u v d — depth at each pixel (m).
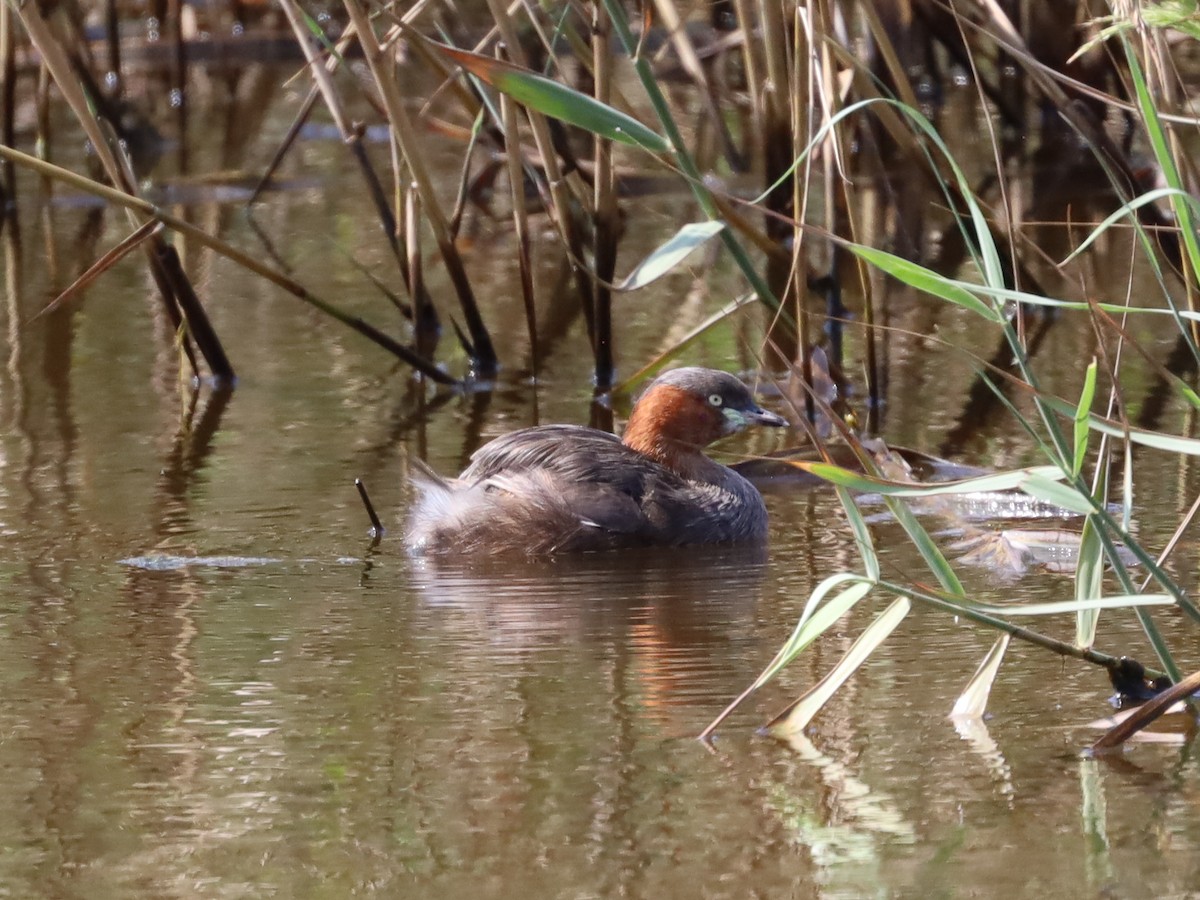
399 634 9.41
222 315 17.67
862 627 9.43
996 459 12.66
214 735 7.94
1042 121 23.20
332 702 8.34
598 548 11.30
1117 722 7.80
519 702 8.32
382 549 11.15
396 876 6.53
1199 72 21.25
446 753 7.69
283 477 12.60
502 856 6.70
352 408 14.62
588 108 10.11
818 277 17.88
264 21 28.11
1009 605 9.62
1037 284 17.08
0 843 6.86
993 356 15.66
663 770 7.45
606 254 15.09
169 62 27.14
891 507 7.91
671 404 12.13
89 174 22.45
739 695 8.38
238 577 10.48
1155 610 9.44
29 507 11.83
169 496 12.12
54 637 9.36
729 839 6.80
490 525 11.21
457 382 15.45
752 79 16.91
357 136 16.80
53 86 25.59
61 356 16.17
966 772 7.37
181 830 6.96
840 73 14.83
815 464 7.47
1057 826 6.83
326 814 7.08
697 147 22.92
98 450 13.27
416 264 16.06
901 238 18.44
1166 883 6.34
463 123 24.31
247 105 26.69
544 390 15.17
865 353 16.05
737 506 11.63
